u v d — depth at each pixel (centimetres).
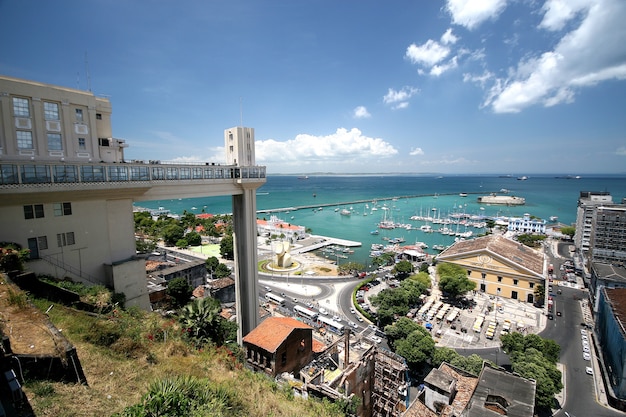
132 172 4116
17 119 3344
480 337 7738
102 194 3881
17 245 3200
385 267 13650
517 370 5334
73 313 2692
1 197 3070
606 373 6134
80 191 3612
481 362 5297
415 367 6066
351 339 5106
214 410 1759
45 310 2588
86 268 3816
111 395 1791
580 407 5481
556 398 5688
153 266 9762
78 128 3853
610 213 10938
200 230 18888
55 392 1653
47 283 2897
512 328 8181
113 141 4309
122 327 2672
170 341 2808
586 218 13962
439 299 9988
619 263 10350
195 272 9612
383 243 18525
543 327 8288
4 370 1530
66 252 3638
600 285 8262
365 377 4112
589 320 8631
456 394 3812
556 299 10031
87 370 1969
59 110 3675
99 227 3928
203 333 3747
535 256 11481
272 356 3812
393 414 4219
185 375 2173
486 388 3406
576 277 12312
